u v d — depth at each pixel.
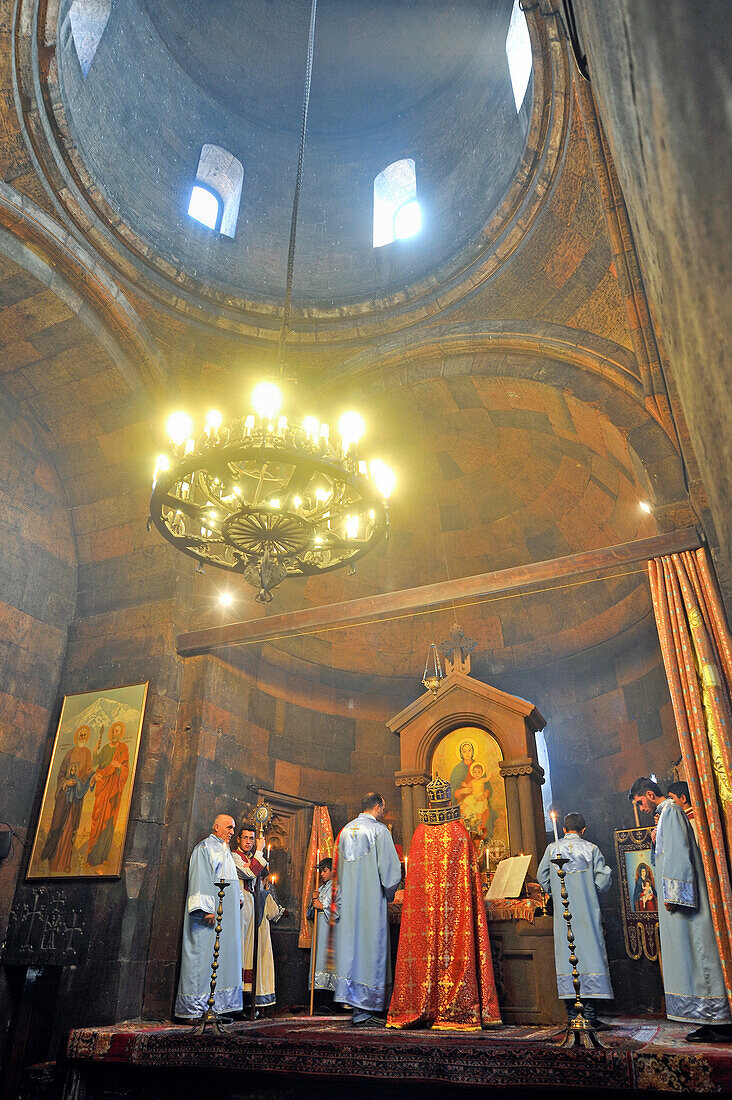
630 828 10.09
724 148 0.46
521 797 9.61
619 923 9.81
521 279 10.10
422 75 13.58
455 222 11.49
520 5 8.41
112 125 10.93
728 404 0.60
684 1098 4.67
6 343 10.23
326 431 6.53
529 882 8.65
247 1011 8.52
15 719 9.99
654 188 0.78
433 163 12.80
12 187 9.16
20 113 8.54
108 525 11.40
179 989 8.17
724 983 6.16
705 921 6.48
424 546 13.11
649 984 9.14
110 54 11.08
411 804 10.23
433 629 12.88
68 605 11.18
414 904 7.45
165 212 11.55
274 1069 5.60
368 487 6.63
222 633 10.05
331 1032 6.56
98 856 9.14
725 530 0.75
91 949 8.61
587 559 8.43
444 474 12.62
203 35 13.13
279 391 6.52
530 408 10.66
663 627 7.87
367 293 11.66
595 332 9.54
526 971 7.43
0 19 7.84
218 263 11.92
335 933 8.35
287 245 12.66
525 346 9.92
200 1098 5.84
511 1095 5.09
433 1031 6.64
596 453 10.36
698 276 0.61
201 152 12.80
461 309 10.68
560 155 8.91
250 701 10.91
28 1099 8.03
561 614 12.02
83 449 11.31
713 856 6.71
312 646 12.32
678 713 7.50
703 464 0.88
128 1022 8.19
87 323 10.02
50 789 9.98
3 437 10.66
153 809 9.40
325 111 14.09
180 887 8.94
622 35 0.82
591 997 6.82
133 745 9.68
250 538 6.66
